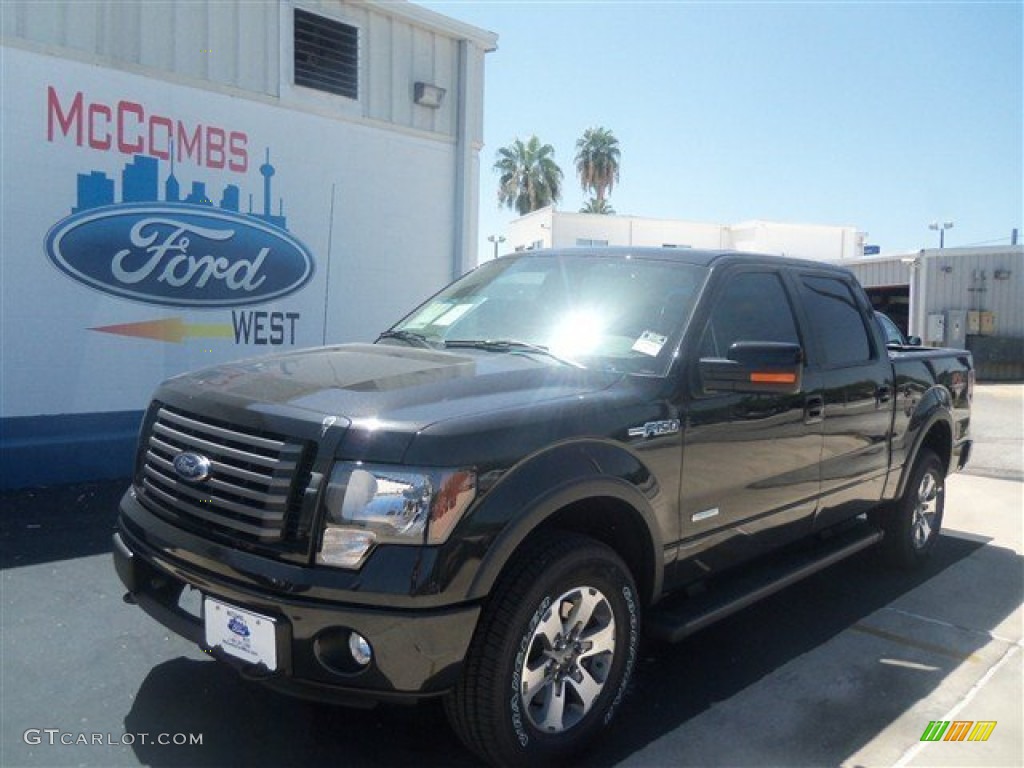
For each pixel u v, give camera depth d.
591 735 3.28
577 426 3.16
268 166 8.48
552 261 4.55
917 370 5.75
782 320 4.49
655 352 3.72
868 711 3.85
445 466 2.76
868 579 5.82
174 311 7.89
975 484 9.25
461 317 4.39
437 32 9.84
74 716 3.38
